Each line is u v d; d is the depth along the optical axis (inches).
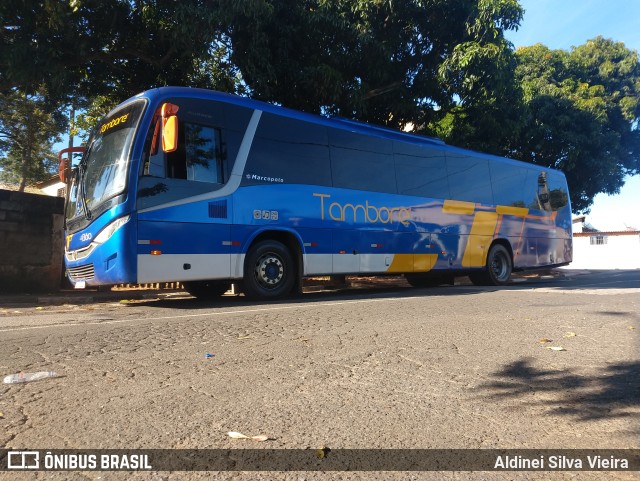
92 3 375.6
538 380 150.6
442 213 471.5
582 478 94.5
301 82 456.1
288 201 359.9
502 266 533.6
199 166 320.2
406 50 505.4
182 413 122.3
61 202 470.3
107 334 211.6
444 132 626.8
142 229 293.3
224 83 510.3
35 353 177.6
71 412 122.2
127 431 111.7
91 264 309.1
